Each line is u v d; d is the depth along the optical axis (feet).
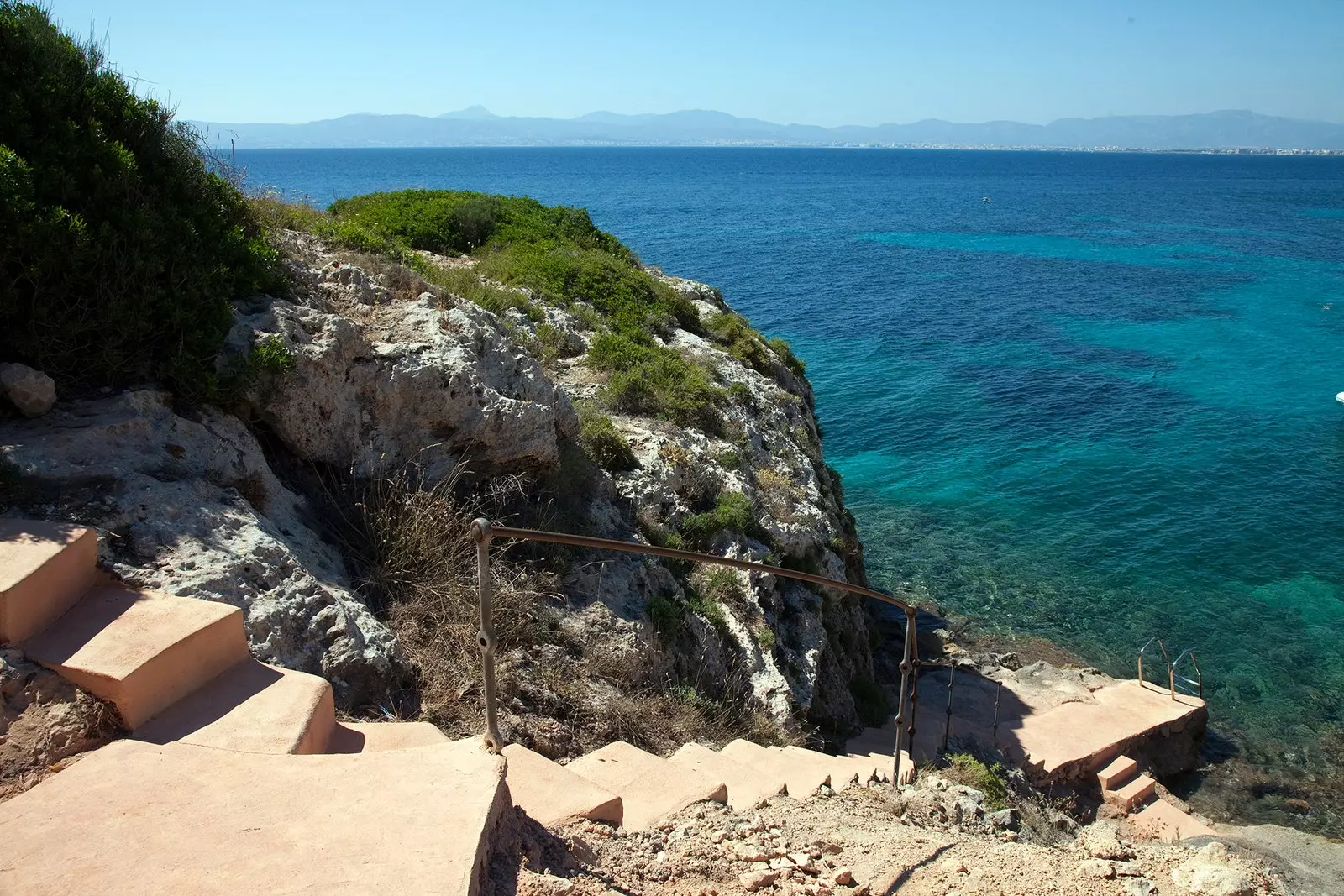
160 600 16.61
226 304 25.72
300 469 27.76
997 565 78.48
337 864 11.24
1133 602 72.59
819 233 326.85
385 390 28.99
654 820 18.65
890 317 179.73
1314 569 77.71
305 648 20.12
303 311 28.63
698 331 67.87
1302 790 50.80
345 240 39.06
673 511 39.47
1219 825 46.16
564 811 16.74
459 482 30.83
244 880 10.87
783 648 38.81
